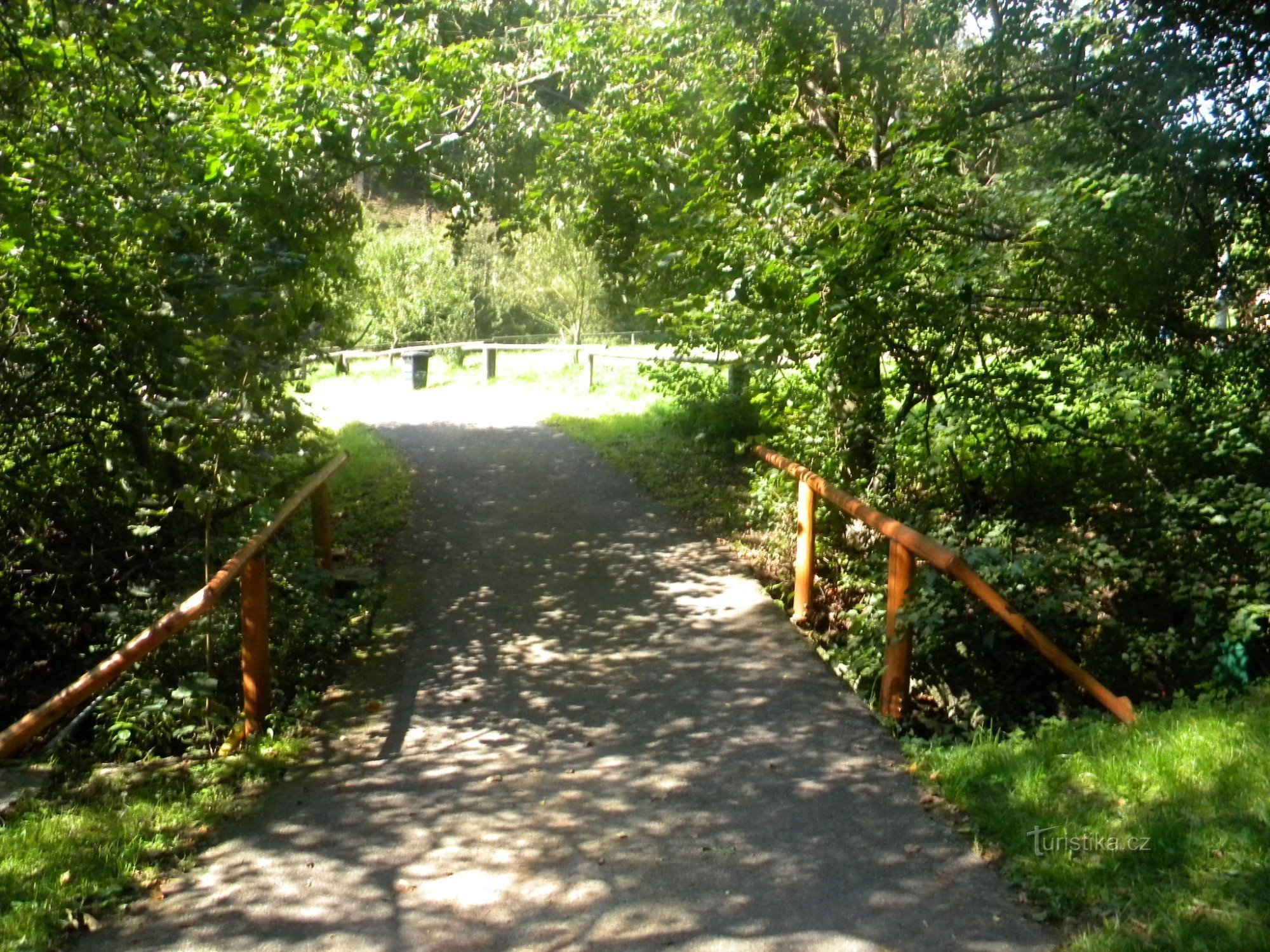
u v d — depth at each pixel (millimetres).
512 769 5652
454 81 10328
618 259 11781
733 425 13461
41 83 7828
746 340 9680
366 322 30031
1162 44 7527
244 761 5852
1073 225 7203
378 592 8586
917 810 4957
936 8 8680
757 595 8438
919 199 7570
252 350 7750
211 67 8773
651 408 16812
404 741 6105
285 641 7078
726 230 8602
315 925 4234
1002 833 4574
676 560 9477
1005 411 8156
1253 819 4145
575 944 4012
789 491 9555
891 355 8695
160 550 8961
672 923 4117
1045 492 8422
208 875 4664
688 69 10086
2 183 7312
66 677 8672
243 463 7844
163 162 8180
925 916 4051
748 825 4895
